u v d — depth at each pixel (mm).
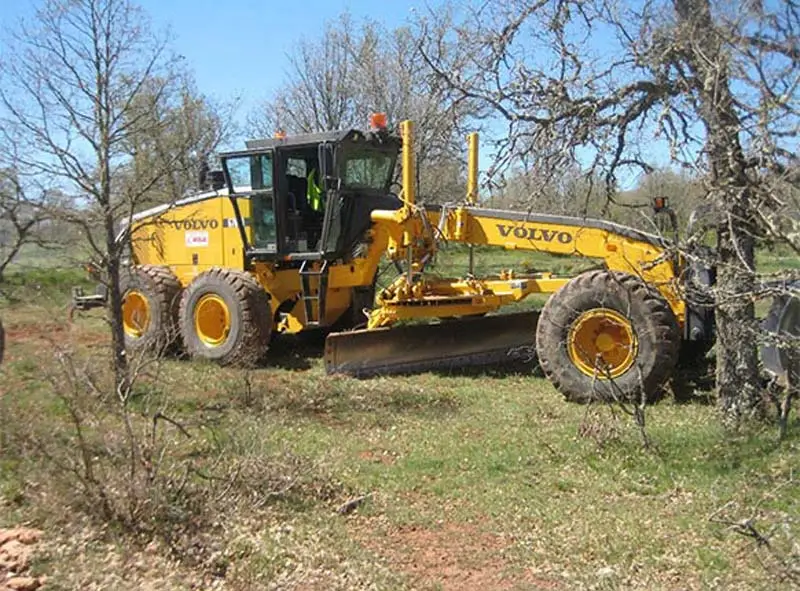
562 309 8172
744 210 4777
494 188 6613
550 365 8219
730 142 4469
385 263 12680
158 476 5230
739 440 6215
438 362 9711
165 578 4336
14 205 6320
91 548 4605
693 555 4637
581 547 4840
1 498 5238
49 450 5613
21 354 9273
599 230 8562
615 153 6516
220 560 4594
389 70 17359
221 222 11039
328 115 20125
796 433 6250
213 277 10273
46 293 8500
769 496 4934
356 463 6348
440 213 9477
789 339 5070
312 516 5273
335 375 9344
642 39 5520
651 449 6254
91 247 7371
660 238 5441
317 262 10469
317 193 10422
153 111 7816
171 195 10148
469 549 4898
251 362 9461
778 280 4578
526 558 4734
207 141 10961
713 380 8375
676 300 8219
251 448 6082
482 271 13602
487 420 7492
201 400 8078
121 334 7391
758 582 4219
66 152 7324
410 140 9406
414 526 5230
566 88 6219
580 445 6523
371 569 4551
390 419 7578
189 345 10438
